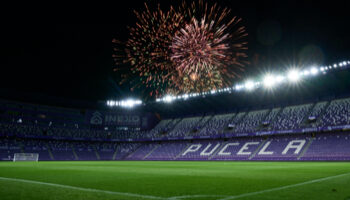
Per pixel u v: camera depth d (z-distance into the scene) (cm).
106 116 7881
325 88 5688
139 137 7556
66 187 1138
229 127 6406
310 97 6131
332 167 2766
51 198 857
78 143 7356
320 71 4897
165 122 7969
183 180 1507
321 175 1781
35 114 7088
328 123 5091
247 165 3438
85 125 7656
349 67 4588
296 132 5303
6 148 6225
